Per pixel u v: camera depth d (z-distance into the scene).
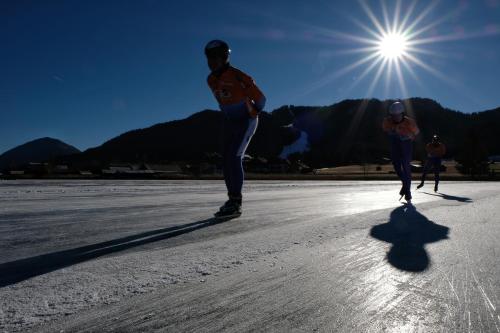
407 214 3.98
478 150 65.12
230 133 3.95
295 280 1.72
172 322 1.27
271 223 3.40
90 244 2.49
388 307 1.41
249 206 4.92
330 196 6.96
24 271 1.83
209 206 5.01
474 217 3.73
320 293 1.55
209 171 86.75
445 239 2.62
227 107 3.92
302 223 3.38
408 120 5.76
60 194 7.46
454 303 1.44
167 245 2.45
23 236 2.76
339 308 1.40
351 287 1.62
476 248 2.35
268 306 1.41
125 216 3.92
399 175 5.84
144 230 3.04
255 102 3.95
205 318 1.30
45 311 1.33
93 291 1.54
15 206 4.96
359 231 2.94
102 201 5.80
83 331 1.19
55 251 2.28
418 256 2.15
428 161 9.27
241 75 3.88
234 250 2.29
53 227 3.18
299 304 1.43
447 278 1.74
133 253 2.22
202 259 2.07
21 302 1.41
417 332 1.20
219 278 1.73
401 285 1.65
